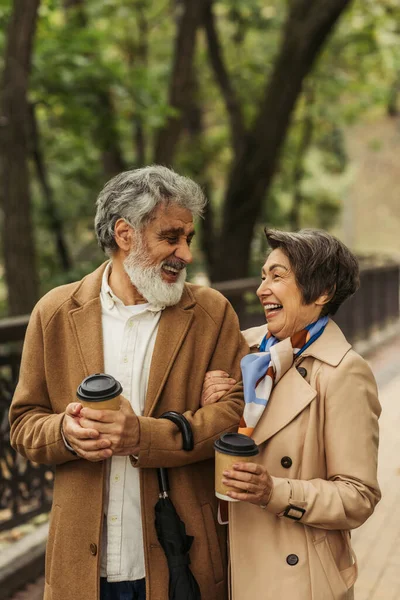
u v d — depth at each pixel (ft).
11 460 12.16
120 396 5.65
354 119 49.73
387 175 96.22
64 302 6.55
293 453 5.91
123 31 39.83
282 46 30.19
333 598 5.81
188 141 42.29
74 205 37.01
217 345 6.64
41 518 13.94
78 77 25.49
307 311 6.10
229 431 6.20
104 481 6.14
